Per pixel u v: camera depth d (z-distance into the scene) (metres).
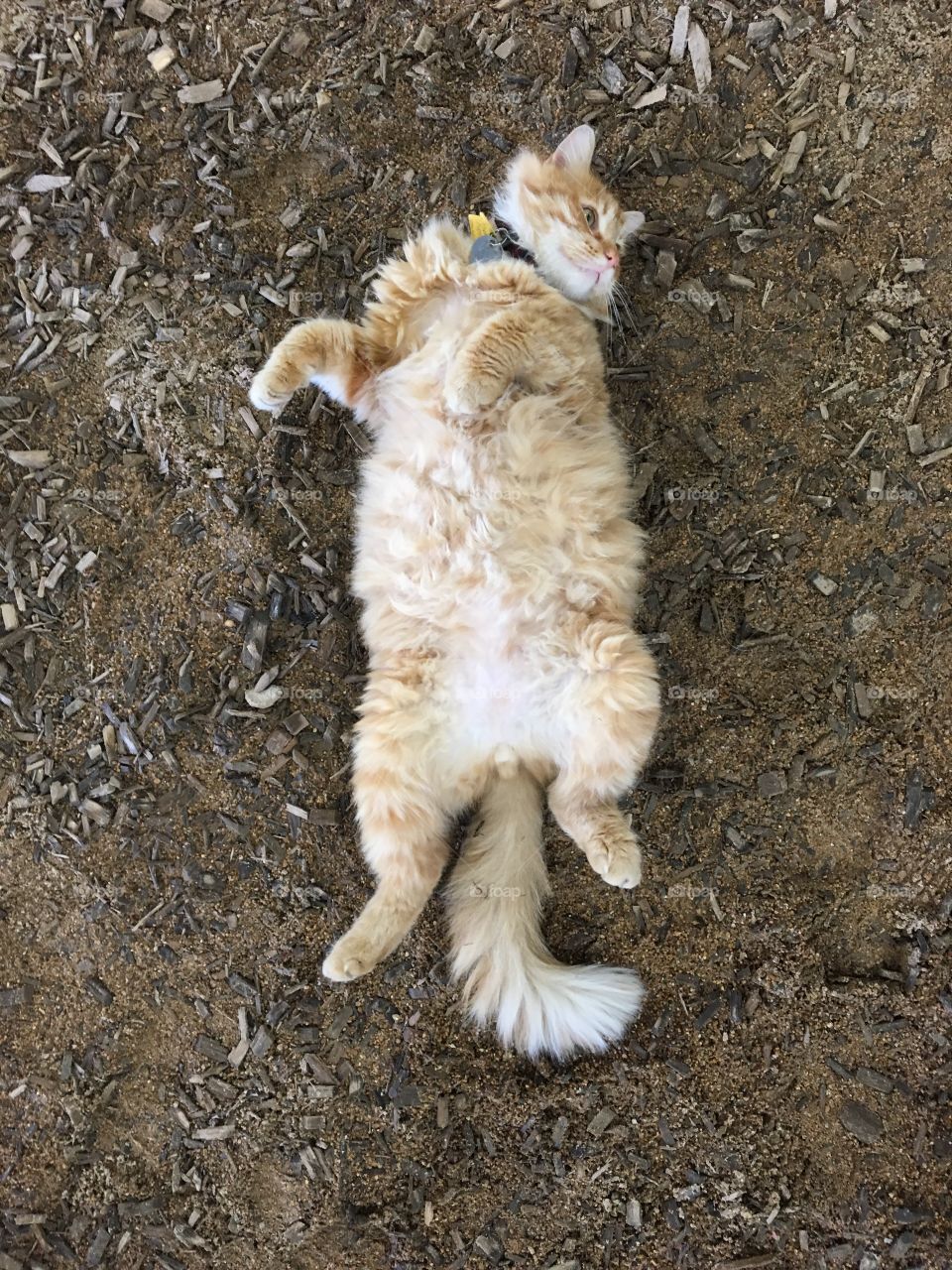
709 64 0.92
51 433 0.91
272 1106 0.89
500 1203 0.89
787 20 0.91
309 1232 0.88
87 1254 0.88
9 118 0.91
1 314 0.91
